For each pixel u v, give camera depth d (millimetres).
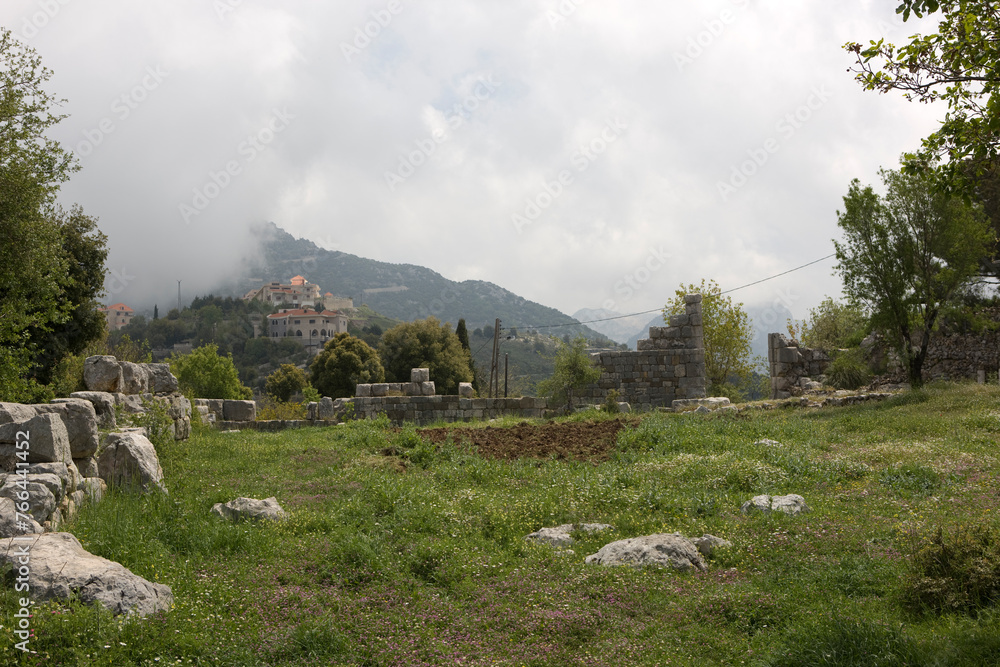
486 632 6379
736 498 10977
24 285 16469
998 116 7117
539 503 10789
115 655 5344
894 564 7352
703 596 6922
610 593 7086
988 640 5355
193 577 7223
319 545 8391
